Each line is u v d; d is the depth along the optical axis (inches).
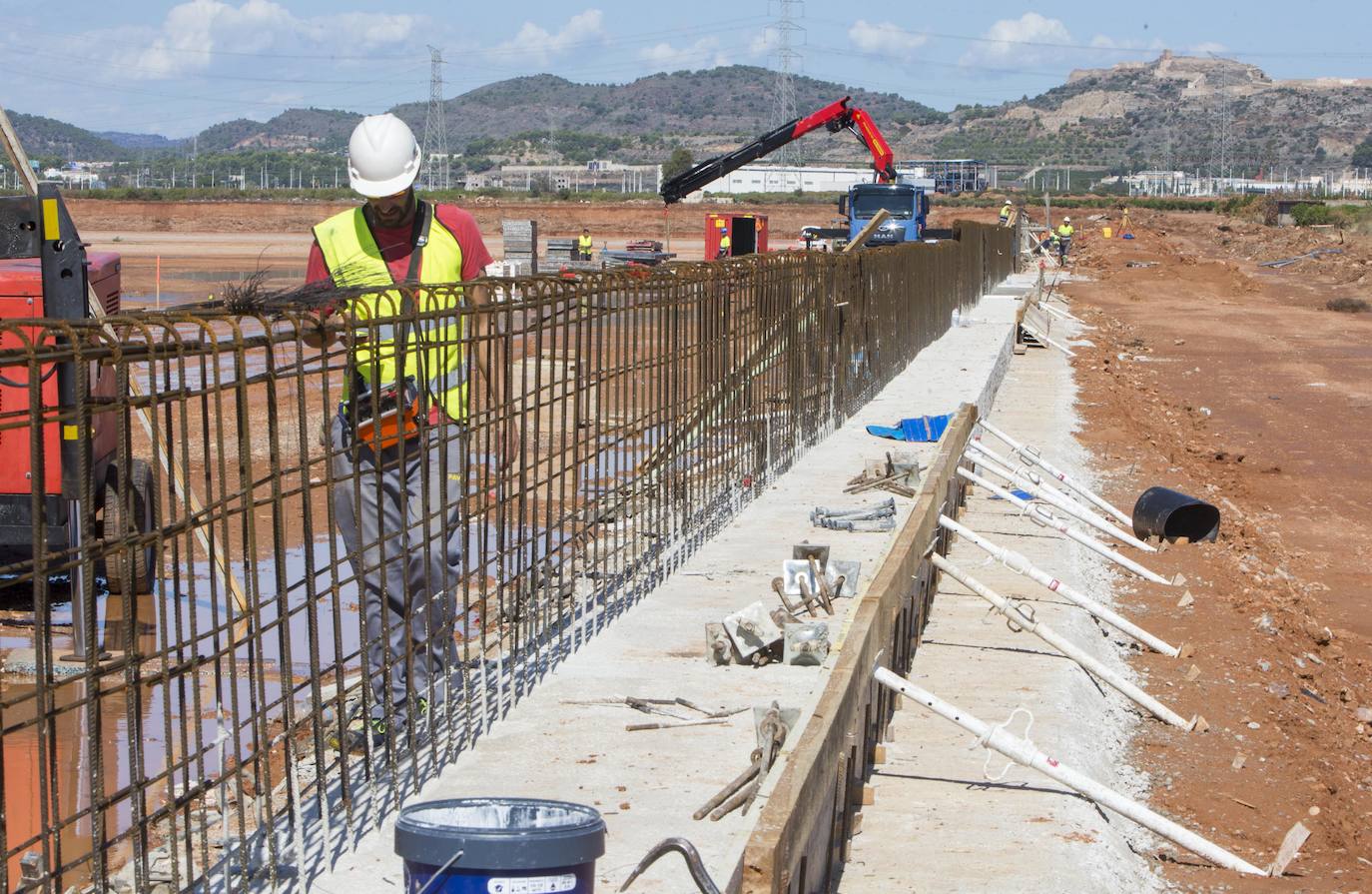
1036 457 608.1
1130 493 679.1
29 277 382.3
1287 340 1489.9
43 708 144.9
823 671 281.3
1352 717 393.4
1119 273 2316.7
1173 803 314.7
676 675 277.7
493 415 245.8
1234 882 276.8
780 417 487.5
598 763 230.8
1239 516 652.7
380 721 240.2
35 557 142.9
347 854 193.8
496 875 141.3
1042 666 375.9
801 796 195.0
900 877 245.9
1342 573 579.8
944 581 460.4
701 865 149.4
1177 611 460.4
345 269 236.1
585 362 292.8
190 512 181.6
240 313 181.2
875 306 717.3
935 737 323.3
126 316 159.8
